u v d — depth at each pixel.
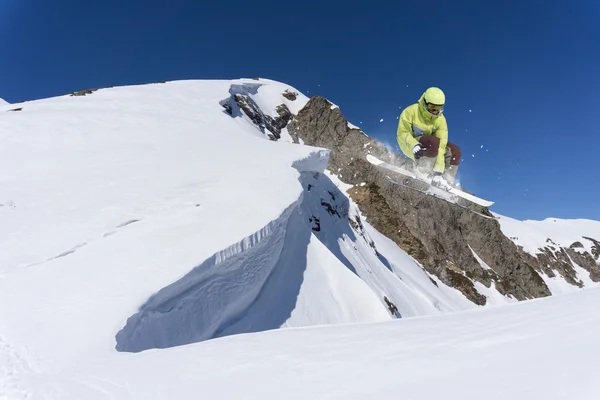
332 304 11.41
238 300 8.62
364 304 11.74
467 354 2.72
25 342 5.08
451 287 35.47
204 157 15.47
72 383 3.74
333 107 46.31
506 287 42.75
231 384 2.99
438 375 2.41
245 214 10.05
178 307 7.00
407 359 2.90
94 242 8.62
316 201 19.27
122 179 12.97
